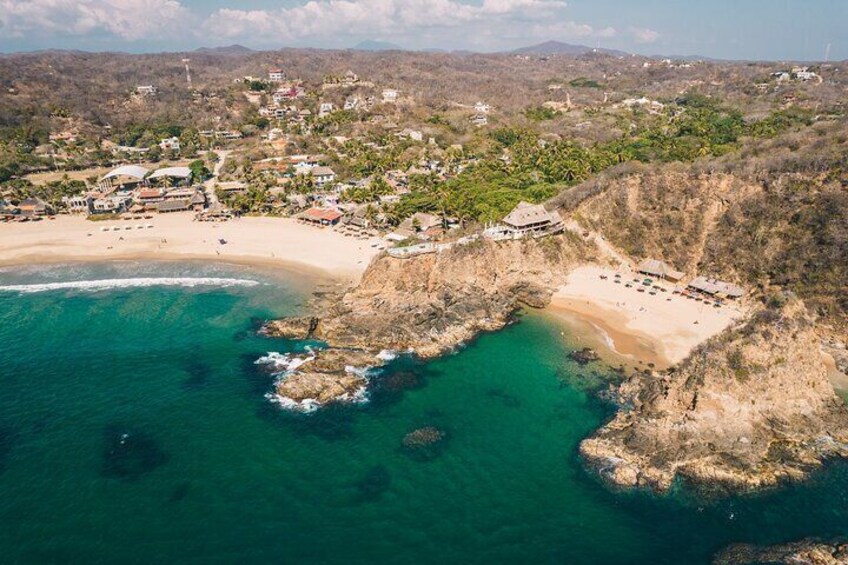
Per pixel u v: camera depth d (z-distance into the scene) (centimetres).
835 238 10244
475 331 10238
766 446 6900
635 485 6488
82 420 7531
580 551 5641
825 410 7469
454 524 5941
